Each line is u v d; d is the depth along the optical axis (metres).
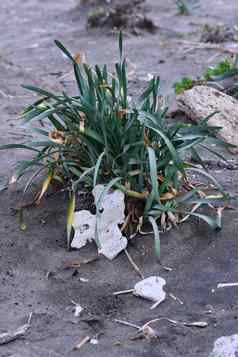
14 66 9.63
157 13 13.57
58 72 9.87
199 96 7.25
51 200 5.49
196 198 5.34
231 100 7.22
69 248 5.10
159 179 5.27
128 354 4.15
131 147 5.20
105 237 5.08
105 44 11.39
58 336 4.33
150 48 10.99
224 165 6.30
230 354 4.04
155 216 5.14
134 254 5.02
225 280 4.75
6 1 15.10
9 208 5.50
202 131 5.71
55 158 5.51
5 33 12.55
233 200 5.49
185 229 5.16
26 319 4.48
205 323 4.37
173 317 4.45
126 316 4.49
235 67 8.27
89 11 13.34
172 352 4.16
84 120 5.31
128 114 5.31
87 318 4.47
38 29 12.66
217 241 5.08
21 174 5.42
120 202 5.12
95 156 5.30
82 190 5.45
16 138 6.80
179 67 9.90
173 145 5.32
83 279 4.84
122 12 12.12
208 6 14.07
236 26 12.36
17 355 4.16
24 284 4.82
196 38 11.50
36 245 5.15
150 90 5.44
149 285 4.68
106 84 5.43
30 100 8.23
